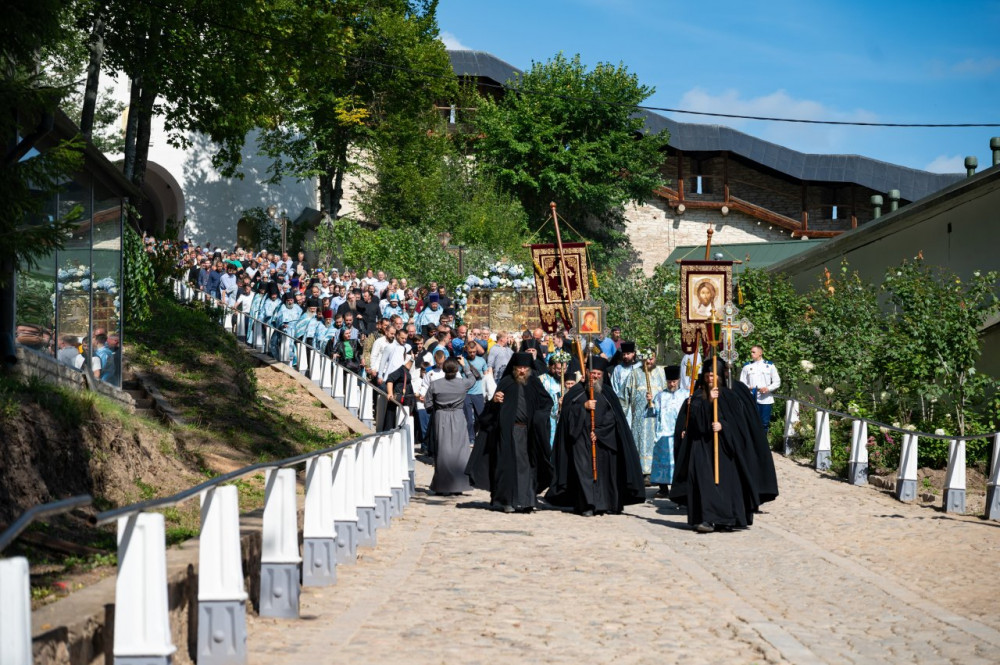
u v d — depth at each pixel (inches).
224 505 277.3
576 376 692.7
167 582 257.6
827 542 502.9
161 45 888.3
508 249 1955.0
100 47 867.4
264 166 1964.8
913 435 639.1
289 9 930.1
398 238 1761.8
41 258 489.4
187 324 941.2
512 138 2154.3
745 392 568.1
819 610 362.6
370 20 1825.8
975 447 751.1
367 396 899.4
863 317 858.8
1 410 401.4
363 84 1873.8
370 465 472.4
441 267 1721.2
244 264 1375.5
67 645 221.9
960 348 761.0
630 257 2335.1
